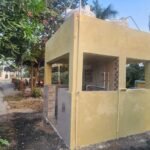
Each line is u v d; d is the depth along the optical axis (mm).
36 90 19234
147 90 8453
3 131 8453
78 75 6516
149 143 7129
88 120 6758
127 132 7746
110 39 7160
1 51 3830
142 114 8266
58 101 8297
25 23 3713
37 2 3750
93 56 7418
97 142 6957
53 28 16797
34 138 7602
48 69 11055
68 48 6926
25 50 4117
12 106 14406
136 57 7898
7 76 55344
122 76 7535
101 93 7066
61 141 7266
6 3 3502
